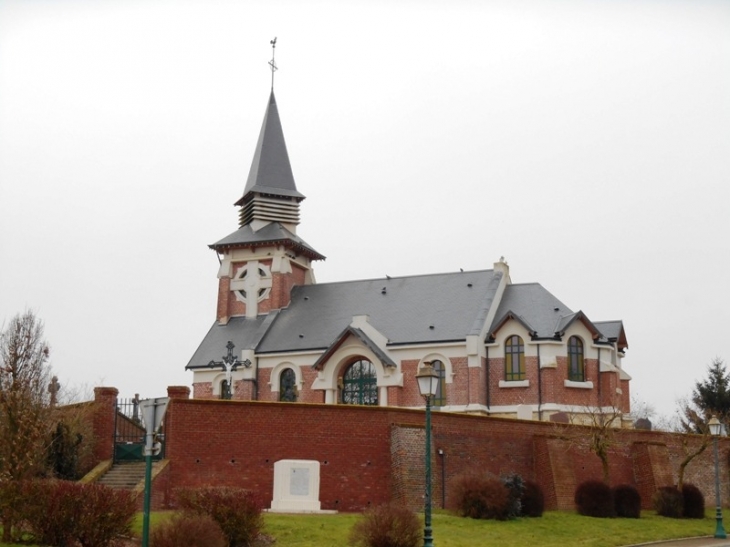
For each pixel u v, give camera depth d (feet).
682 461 151.84
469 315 194.39
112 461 121.08
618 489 128.57
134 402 125.80
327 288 223.10
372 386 195.00
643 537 112.98
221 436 120.06
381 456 124.36
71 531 82.17
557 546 100.73
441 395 189.37
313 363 203.00
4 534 82.28
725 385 237.45
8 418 97.04
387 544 89.20
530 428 138.72
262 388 207.62
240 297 228.02
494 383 187.83
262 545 90.63
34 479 88.07
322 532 96.63
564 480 133.69
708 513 143.33
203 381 214.90
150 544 80.23
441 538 98.07
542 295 196.44
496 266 203.51
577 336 188.65
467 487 115.55
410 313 201.87
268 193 238.68
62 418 117.39
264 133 248.32
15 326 146.00
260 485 119.55
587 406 165.68
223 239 232.94
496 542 99.50
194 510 89.71
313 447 122.21
